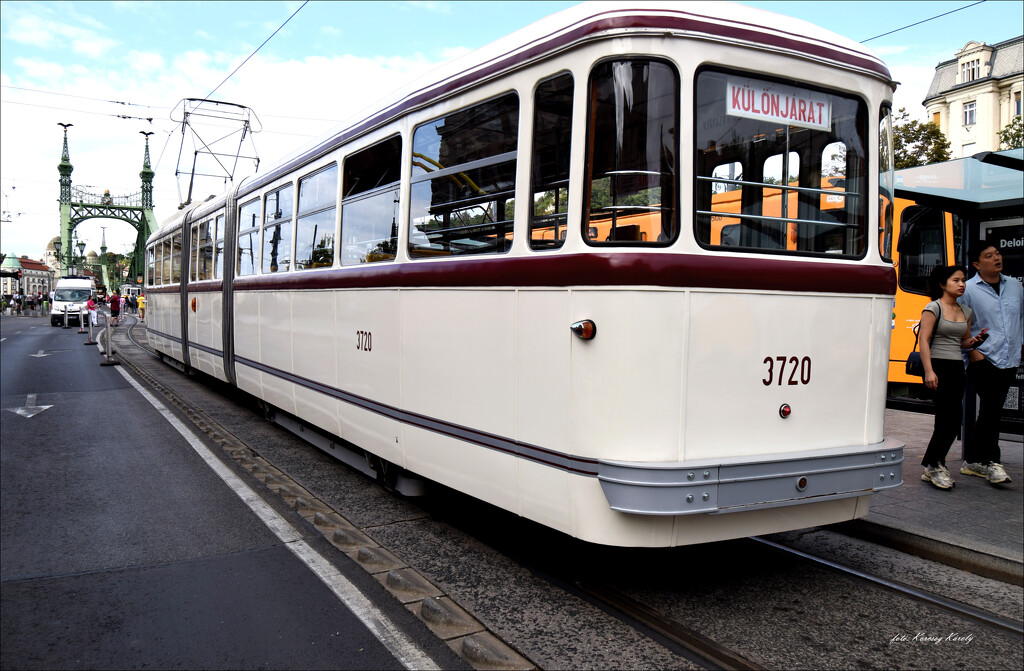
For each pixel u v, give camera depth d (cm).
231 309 979
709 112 363
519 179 396
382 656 335
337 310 623
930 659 337
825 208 404
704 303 358
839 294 400
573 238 362
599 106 357
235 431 882
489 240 425
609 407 351
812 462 370
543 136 384
